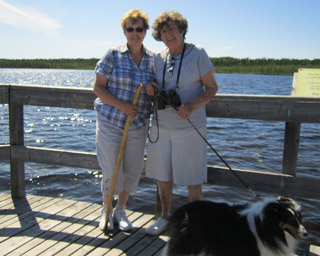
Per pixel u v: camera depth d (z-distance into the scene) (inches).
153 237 121.9
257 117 125.3
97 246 114.9
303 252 131.0
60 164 150.6
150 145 123.1
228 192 209.3
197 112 115.8
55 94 147.4
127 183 129.5
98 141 122.8
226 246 86.1
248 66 4020.7
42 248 112.6
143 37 116.0
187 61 112.1
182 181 118.5
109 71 116.2
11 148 154.0
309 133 410.0
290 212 85.7
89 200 193.9
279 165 272.1
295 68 3735.2
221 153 309.9
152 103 126.0
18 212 140.7
